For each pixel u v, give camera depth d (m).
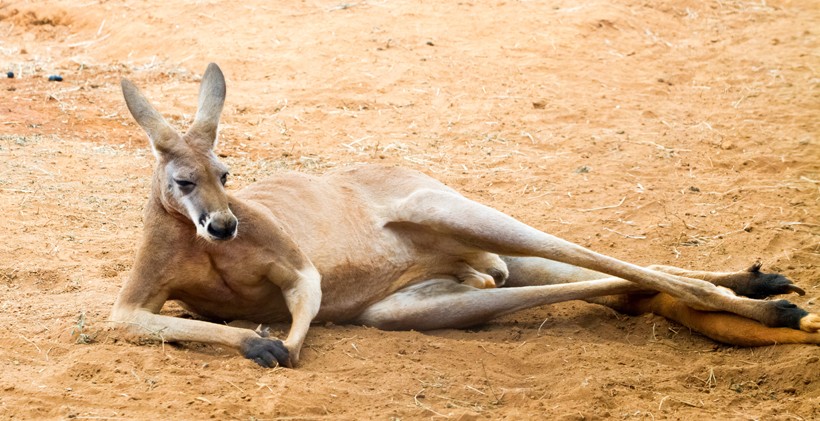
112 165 16.95
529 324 11.00
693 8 29.11
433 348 9.78
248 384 8.56
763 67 24.00
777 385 9.01
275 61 23.67
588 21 26.38
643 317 10.85
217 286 10.10
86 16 27.70
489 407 8.56
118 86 22.39
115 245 13.18
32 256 12.53
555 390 8.89
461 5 27.19
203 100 10.23
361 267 10.91
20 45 26.55
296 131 19.28
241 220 9.92
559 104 20.97
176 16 26.72
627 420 8.27
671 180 16.55
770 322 9.59
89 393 8.31
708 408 8.55
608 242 13.72
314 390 8.46
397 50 24.11
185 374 8.71
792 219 14.38
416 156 17.91
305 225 10.75
